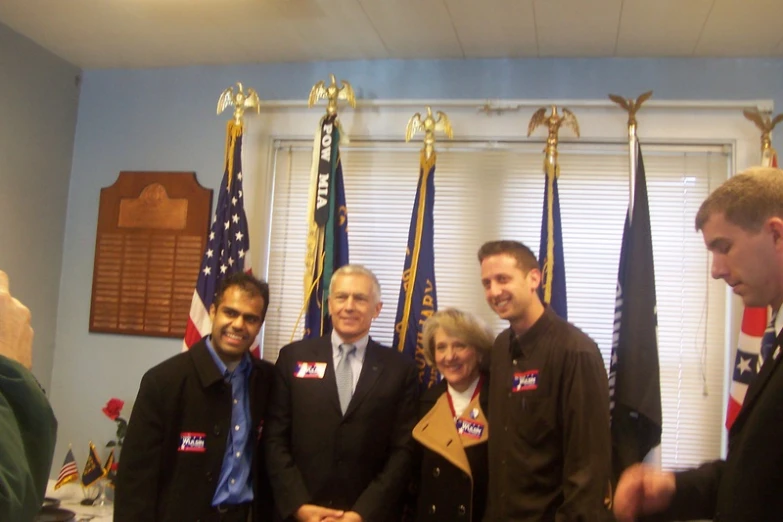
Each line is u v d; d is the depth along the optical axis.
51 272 2.74
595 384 1.58
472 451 1.85
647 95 2.31
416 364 2.15
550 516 1.59
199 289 2.45
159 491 1.81
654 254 2.44
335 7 2.18
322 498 1.88
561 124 2.39
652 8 2.07
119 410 2.51
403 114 2.59
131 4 2.22
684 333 2.40
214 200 2.70
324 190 2.42
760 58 2.40
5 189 2.49
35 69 2.61
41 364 2.69
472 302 2.54
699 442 2.36
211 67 2.79
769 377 1.02
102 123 2.85
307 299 2.39
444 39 2.40
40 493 0.82
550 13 2.14
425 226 2.39
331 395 1.97
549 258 2.27
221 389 1.89
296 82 2.71
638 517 1.20
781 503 0.94
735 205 1.05
